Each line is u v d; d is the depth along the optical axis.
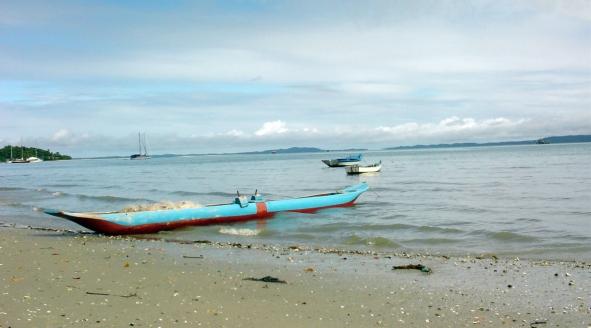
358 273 11.45
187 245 15.88
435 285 10.30
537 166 64.88
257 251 14.65
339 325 7.68
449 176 52.03
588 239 16.45
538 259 13.44
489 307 8.71
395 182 45.84
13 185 54.84
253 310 8.38
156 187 48.81
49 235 18.11
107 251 14.30
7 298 8.77
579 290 9.81
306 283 10.41
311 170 80.56
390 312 8.40
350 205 26.41
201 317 7.91
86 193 41.25
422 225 19.88
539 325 7.74
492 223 20.52
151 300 8.86
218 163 150.62
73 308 8.25
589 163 68.31
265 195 37.84
